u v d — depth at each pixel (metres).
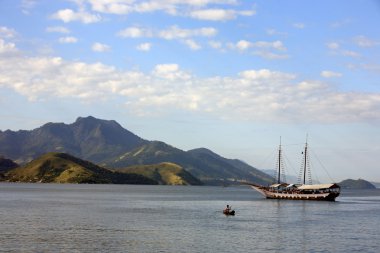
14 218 122.25
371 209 190.00
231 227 111.00
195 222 120.81
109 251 76.94
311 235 99.94
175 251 77.94
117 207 174.50
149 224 113.94
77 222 115.69
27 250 76.31
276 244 87.00
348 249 83.31
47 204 183.50
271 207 189.00
